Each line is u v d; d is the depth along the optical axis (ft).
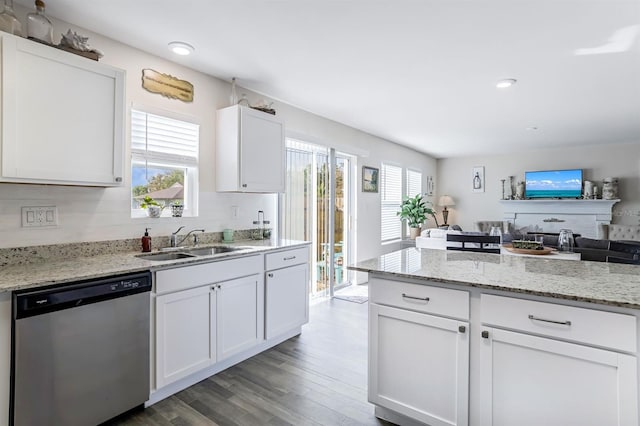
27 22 6.44
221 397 7.17
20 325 5.02
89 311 5.77
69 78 6.34
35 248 6.81
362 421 6.36
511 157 24.75
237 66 9.38
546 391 4.70
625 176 21.16
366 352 9.38
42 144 6.01
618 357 4.22
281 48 8.33
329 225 14.94
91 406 5.83
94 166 6.71
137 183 8.57
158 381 6.84
